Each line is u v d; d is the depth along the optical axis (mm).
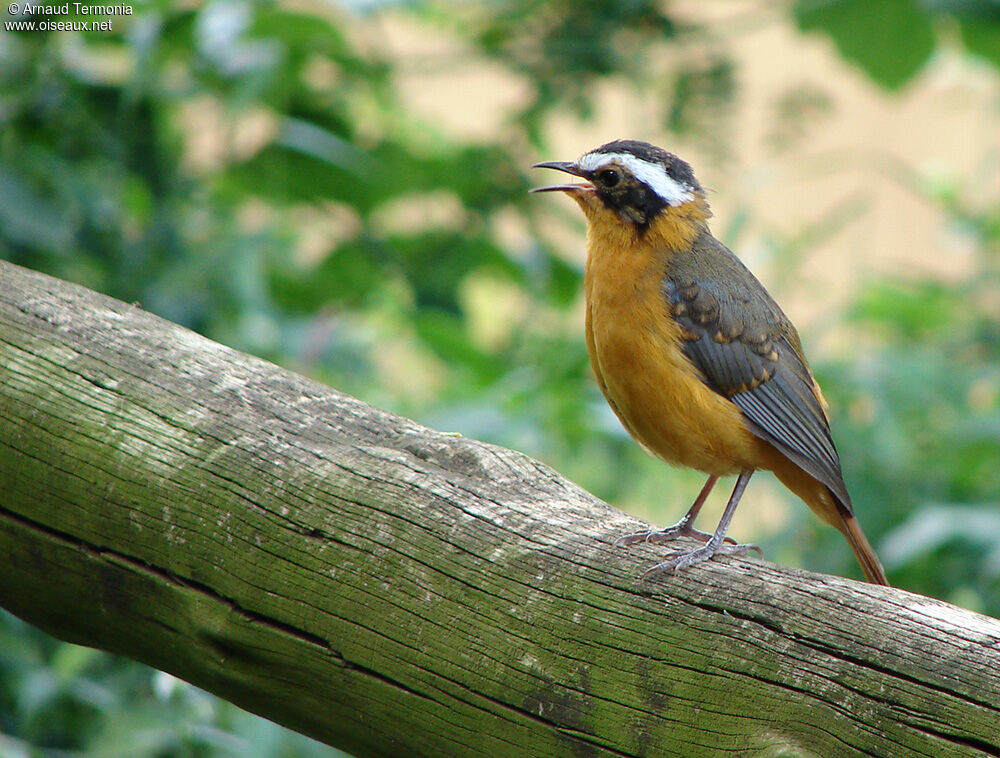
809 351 13188
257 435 6609
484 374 12930
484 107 17906
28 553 6859
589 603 5742
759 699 5297
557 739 5660
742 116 13891
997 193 16250
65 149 11383
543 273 13398
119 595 6637
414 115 14258
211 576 6355
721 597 5574
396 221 14281
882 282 13984
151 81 11461
